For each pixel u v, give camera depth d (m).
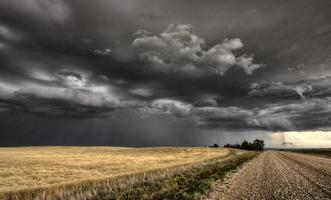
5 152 93.81
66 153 89.62
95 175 30.03
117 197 13.21
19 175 30.50
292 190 15.27
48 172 33.25
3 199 16.16
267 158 56.88
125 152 100.19
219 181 19.23
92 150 117.44
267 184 17.75
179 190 15.11
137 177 21.08
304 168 30.48
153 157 68.12
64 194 14.90
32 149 124.69
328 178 20.77
